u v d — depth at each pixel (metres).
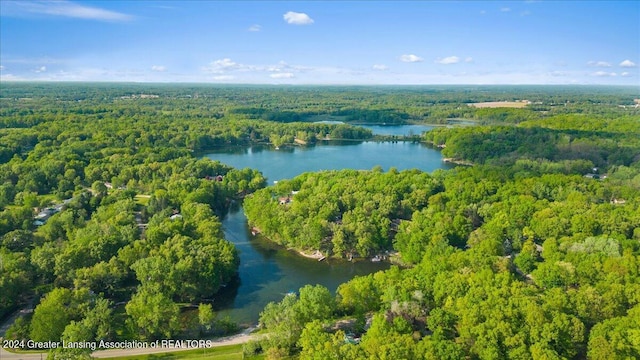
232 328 155.50
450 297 142.12
